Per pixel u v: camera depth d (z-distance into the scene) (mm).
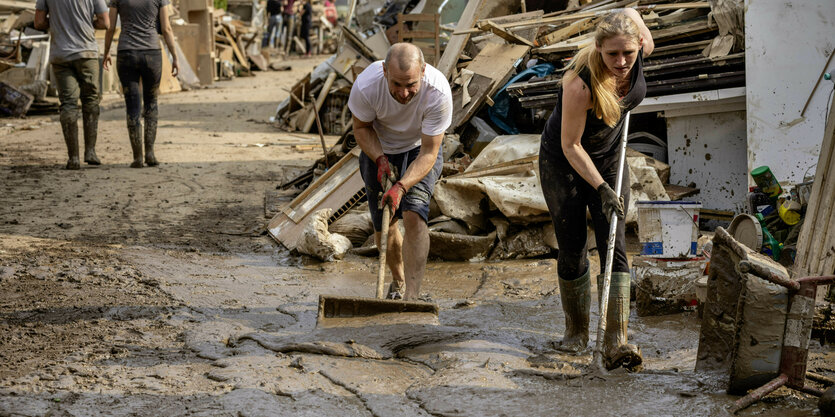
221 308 4992
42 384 3656
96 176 9492
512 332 4543
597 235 4074
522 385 3613
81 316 4715
